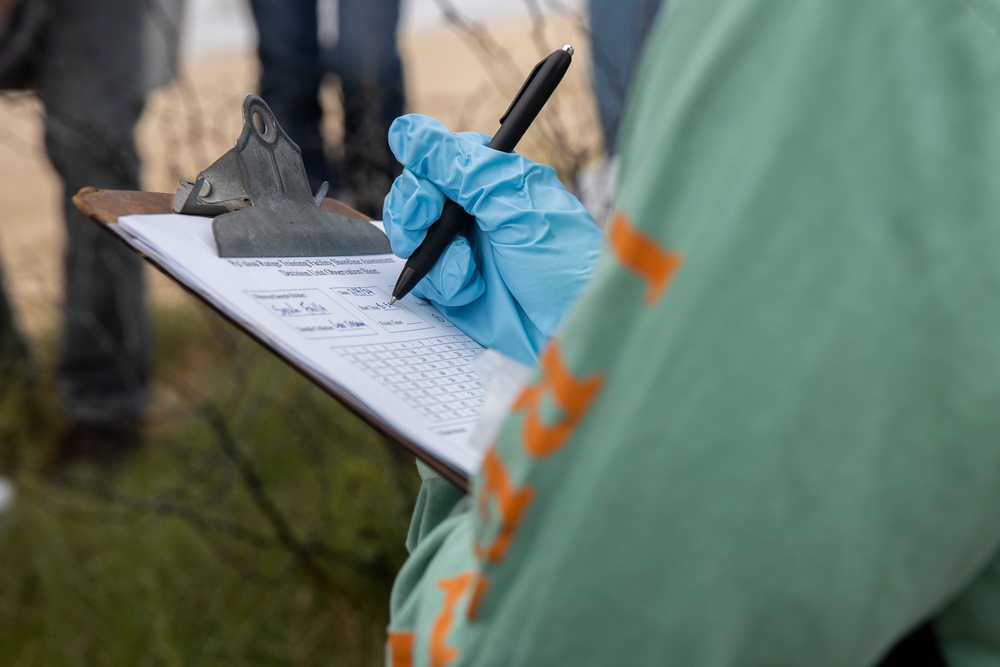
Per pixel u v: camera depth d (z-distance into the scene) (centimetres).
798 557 38
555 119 168
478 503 45
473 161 76
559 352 40
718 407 38
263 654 167
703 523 38
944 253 37
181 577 184
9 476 223
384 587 176
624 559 39
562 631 41
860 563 39
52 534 201
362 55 233
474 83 595
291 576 180
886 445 38
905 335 37
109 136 213
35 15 205
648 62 46
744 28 38
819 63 37
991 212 37
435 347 68
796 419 37
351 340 63
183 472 220
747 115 37
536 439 40
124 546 195
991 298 37
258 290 64
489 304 75
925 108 37
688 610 39
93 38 213
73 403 241
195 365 292
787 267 37
